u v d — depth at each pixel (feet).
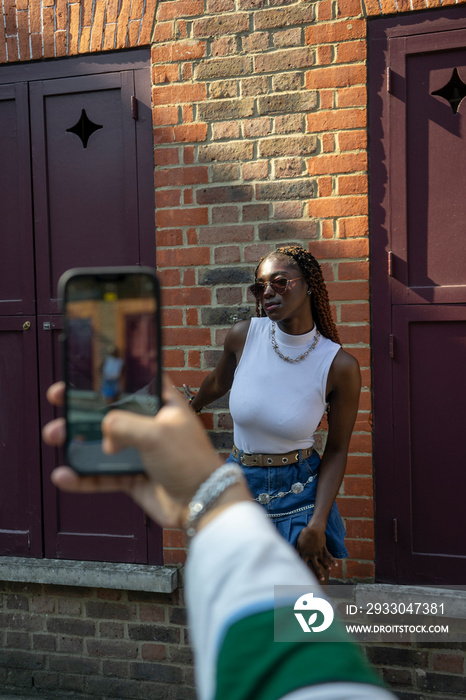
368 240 9.34
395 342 9.34
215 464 1.97
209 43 9.83
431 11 9.01
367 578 9.46
